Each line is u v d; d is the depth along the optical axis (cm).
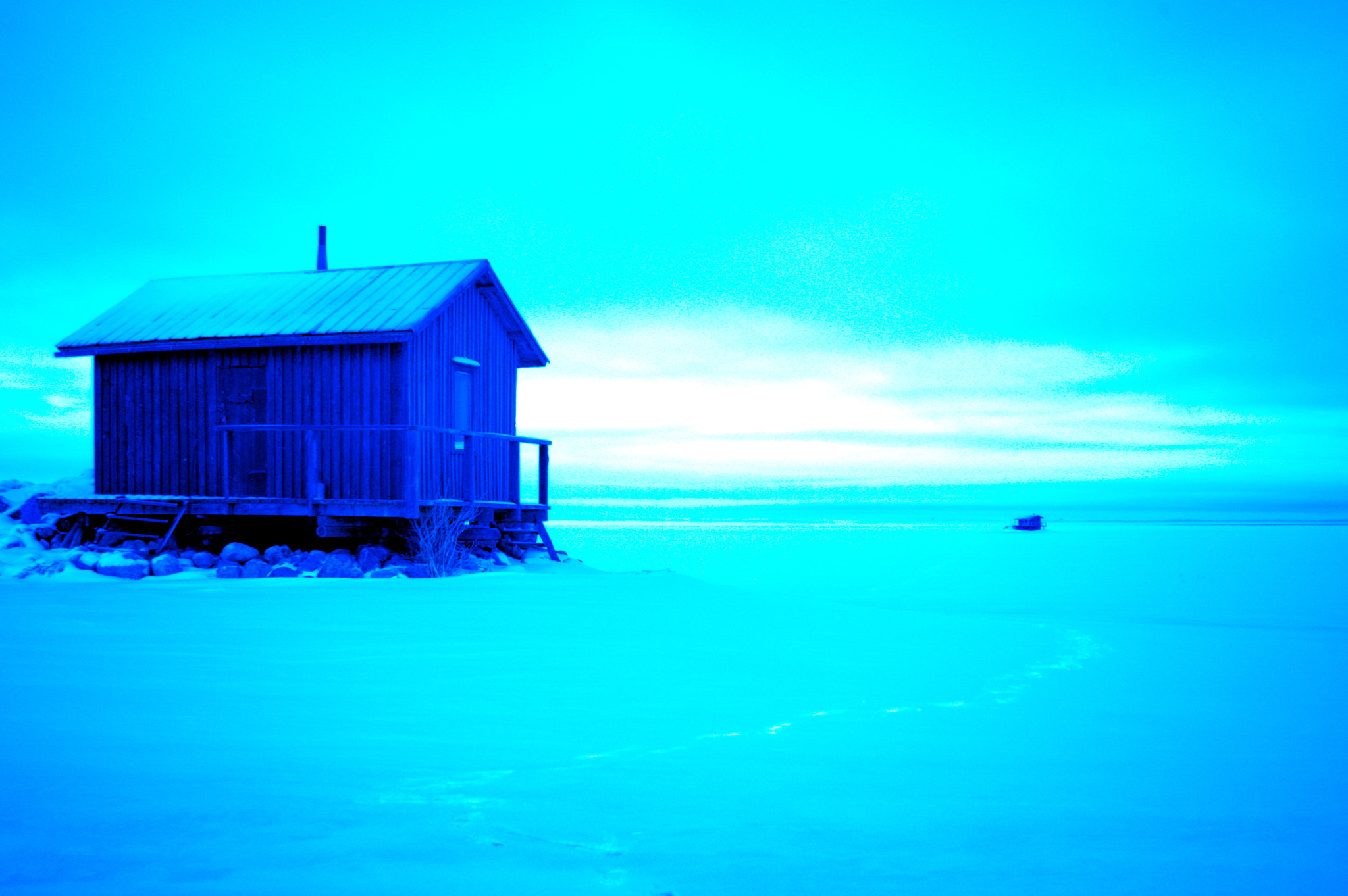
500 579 1448
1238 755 564
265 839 361
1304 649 1177
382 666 752
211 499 1611
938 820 413
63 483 1923
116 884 315
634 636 962
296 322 1691
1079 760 536
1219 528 7631
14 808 388
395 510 1550
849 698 704
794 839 382
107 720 543
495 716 594
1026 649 1048
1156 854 378
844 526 7638
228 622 962
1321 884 347
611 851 362
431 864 342
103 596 1163
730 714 626
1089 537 5847
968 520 9538
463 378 1817
